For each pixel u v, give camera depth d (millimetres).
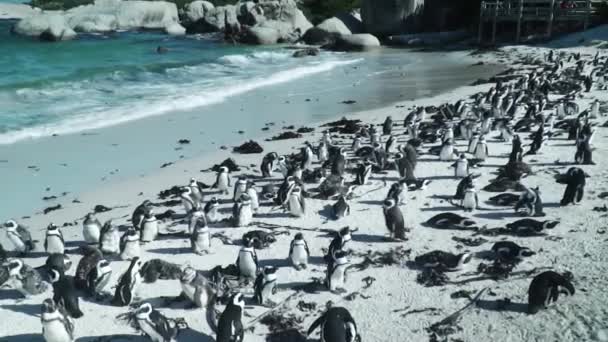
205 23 85062
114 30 87750
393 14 76500
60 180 23438
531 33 70438
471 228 16938
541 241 15750
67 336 11727
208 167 25016
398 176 22500
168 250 16547
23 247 16438
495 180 20672
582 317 11914
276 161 24266
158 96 39594
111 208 20438
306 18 87000
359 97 40344
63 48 68875
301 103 38469
